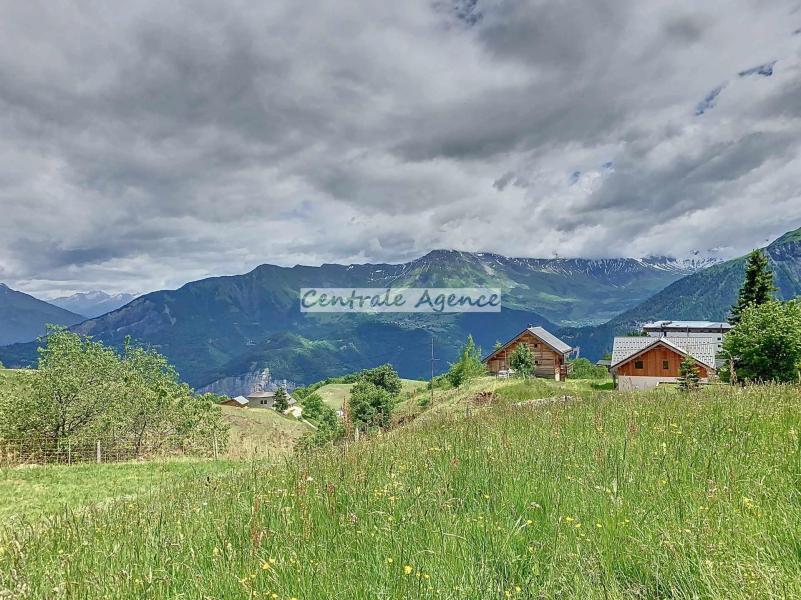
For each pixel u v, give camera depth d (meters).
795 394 11.97
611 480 6.15
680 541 4.23
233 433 69.81
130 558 5.61
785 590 3.35
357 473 8.13
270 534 5.65
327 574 4.48
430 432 12.62
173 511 8.17
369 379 112.56
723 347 38.38
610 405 13.60
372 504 6.52
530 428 10.79
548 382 51.16
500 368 77.31
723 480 5.88
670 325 99.00
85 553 6.13
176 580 4.89
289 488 7.87
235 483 9.80
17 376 41.41
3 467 28.34
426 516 5.66
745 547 4.12
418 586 4.00
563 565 4.11
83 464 28.83
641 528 4.76
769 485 5.64
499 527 5.12
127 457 37.50
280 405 174.75
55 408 39.78
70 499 18.62
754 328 36.16
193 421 46.31
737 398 12.13
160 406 45.34
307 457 10.78
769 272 63.03
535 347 75.12
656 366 59.72
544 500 5.88
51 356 41.09
